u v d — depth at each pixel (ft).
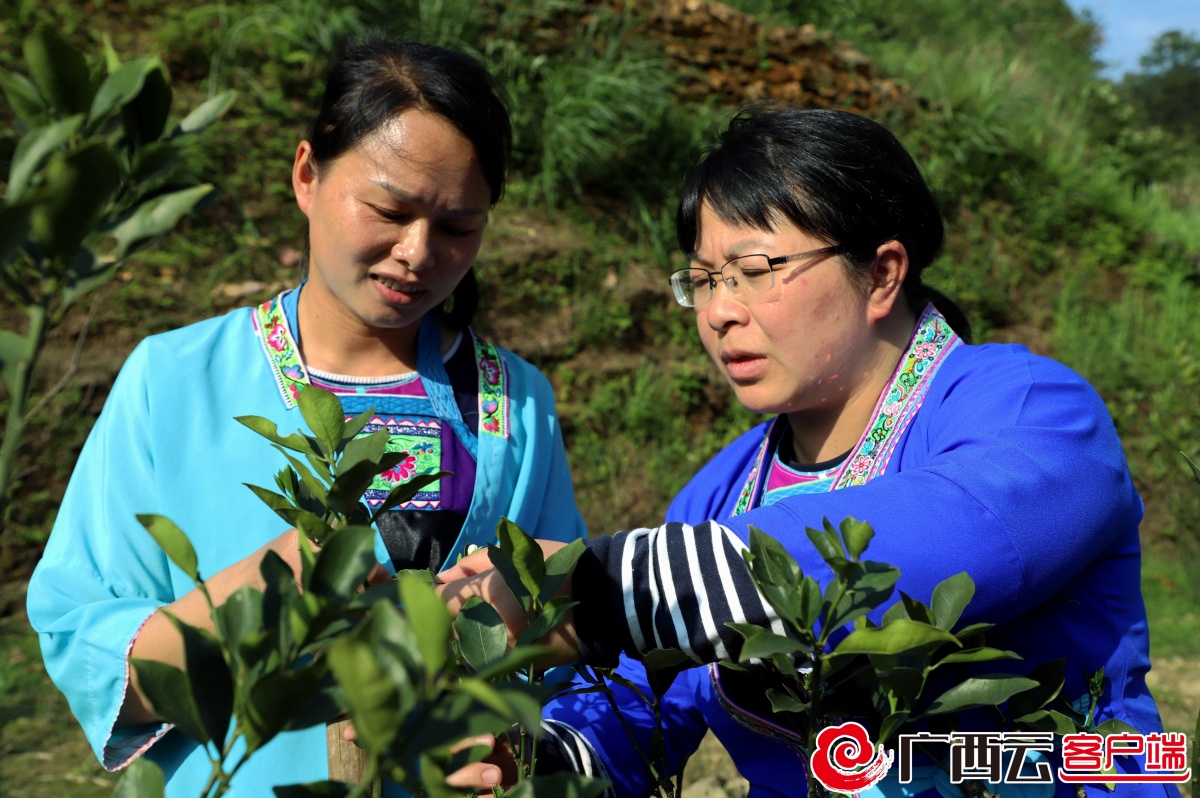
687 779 11.69
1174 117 83.41
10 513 14.20
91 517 5.04
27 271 14.51
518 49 20.99
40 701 12.51
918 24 32.58
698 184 4.54
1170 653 16.29
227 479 5.11
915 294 4.74
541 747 4.17
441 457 5.52
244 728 1.89
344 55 5.22
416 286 5.06
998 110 26.58
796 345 4.30
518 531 2.76
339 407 2.88
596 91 20.85
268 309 5.66
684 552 3.14
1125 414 22.21
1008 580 3.29
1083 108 31.48
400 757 1.81
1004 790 3.49
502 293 18.16
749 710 4.07
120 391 5.29
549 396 6.23
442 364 5.82
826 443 4.63
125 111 2.32
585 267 19.17
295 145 18.43
